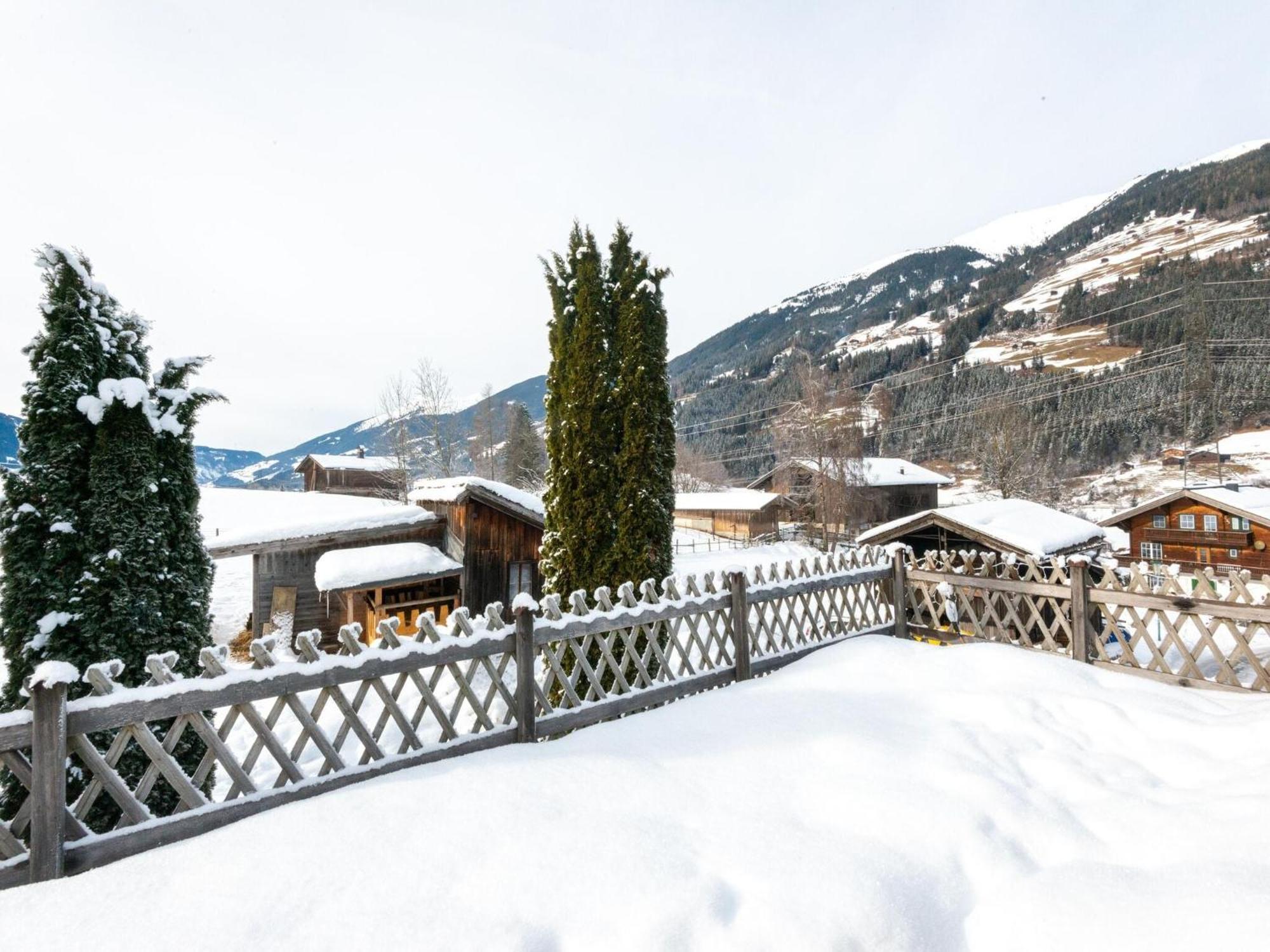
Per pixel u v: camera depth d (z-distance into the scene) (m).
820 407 35.00
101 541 4.34
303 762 6.96
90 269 4.57
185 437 4.80
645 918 2.10
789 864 2.41
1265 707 4.12
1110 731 3.77
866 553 7.31
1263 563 24.20
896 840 2.59
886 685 4.61
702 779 3.13
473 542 14.81
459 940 2.01
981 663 4.96
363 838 2.58
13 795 3.86
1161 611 5.30
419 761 3.57
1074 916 2.13
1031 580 6.29
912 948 2.07
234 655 15.10
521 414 62.88
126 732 2.77
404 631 15.12
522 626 4.05
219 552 14.90
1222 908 2.05
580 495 7.28
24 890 2.30
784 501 43.66
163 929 2.08
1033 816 2.79
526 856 2.45
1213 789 2.99
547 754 3.47
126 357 4.66
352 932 2.06
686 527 50.16
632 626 4.79
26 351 4.38
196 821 2.85
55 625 4.13
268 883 2.31
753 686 4.75
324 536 15.71
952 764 3.25
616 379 7.47
